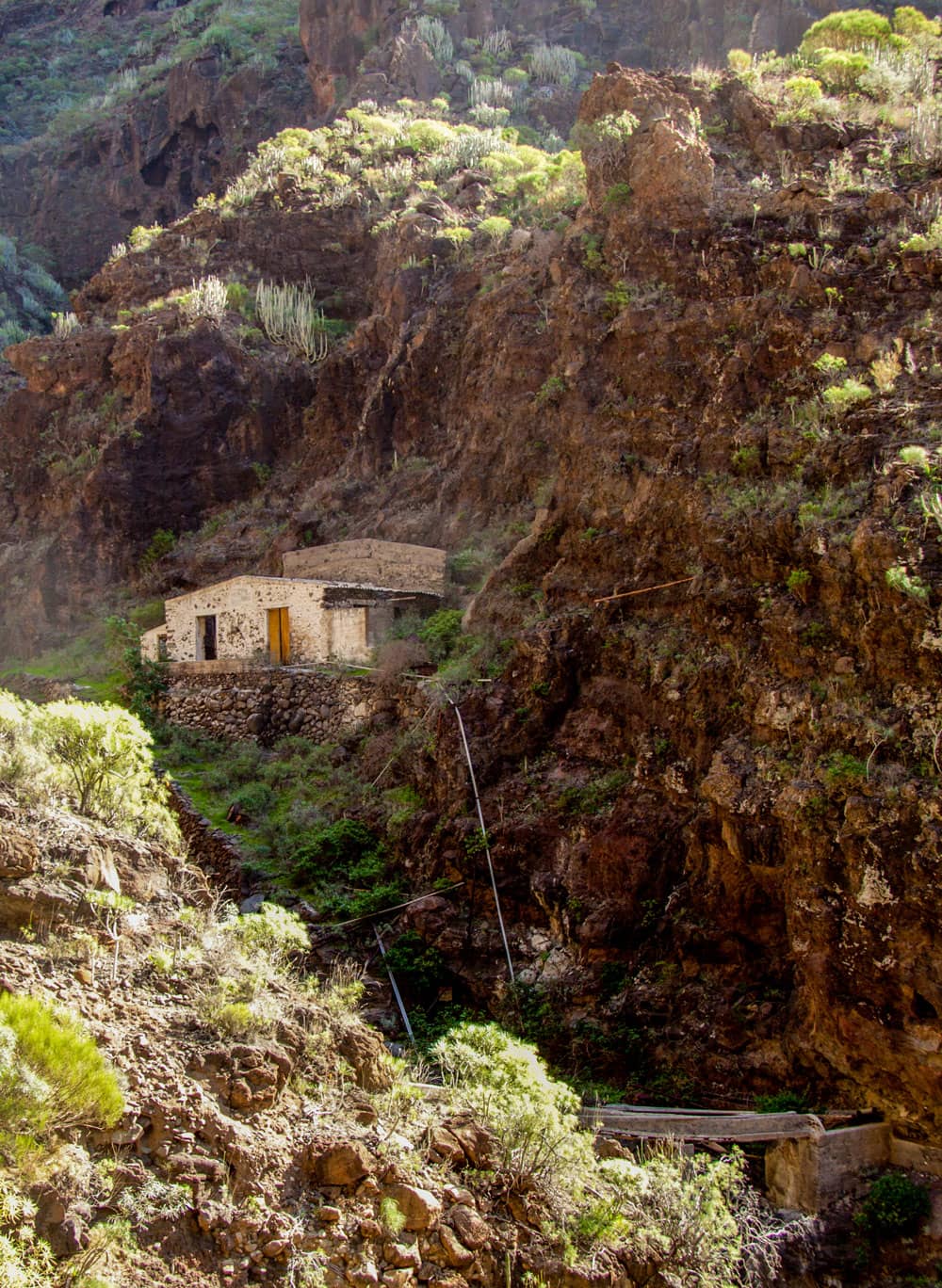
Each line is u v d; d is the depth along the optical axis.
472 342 37.00
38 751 13.51
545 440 32.25
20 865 11.30
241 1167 9.56
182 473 42.31
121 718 14.41
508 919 20.83
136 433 42.00
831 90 34.75
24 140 87.62
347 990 13.66
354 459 39.31
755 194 28.06
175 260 51.47
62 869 11.63
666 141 27.94
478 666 24.47
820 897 16.20
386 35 67.06
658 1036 18.23
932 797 15.34
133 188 74.62
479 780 22.33
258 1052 10.67
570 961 19.73
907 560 16.97
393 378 39.16
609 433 25.66
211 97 72.00
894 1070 15.66
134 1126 9.37
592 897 19.75
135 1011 10.62
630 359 26.11
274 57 74.19
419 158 53.31
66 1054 8.86
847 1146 15.56
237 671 28.73
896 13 43.56
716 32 61.69
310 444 42.09
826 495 19.27
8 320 66.19
